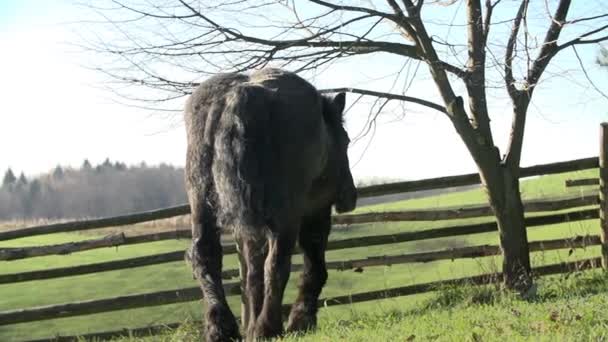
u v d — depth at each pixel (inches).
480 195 1021.2
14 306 693.9
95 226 419.8
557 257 513.0
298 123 274.5
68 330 584.4
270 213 265.3
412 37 369.7
